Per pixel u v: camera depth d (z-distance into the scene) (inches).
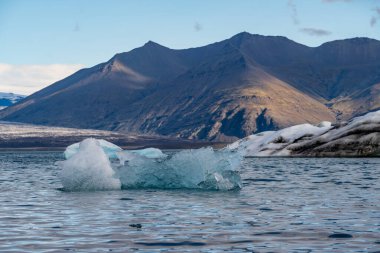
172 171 1305.4
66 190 1299.2
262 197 1105.4
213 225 737.6
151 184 1322.6
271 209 907.4
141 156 1337.4
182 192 1218.0
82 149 1326.3
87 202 1035.3
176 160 1300.4
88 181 1288.1
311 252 558.3
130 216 835.4
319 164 2551.7
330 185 1396.4
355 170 2069.4
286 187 1348.4
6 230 703.7
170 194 1176.2
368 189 1266.0
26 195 1193.4
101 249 580.4
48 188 1379.2
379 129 3265.3
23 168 2706.7
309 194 1161.4
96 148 1322.6
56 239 637.3
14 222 776.9
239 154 1337.4
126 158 1379.2
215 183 1272.1
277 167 2338.8
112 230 700.7
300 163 2672.2
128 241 624.4
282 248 579.5
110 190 1275.8
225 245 598.5
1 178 1828.2
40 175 2022.6
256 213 858.1
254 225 734.5
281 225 732.0
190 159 1291.8
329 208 911.0
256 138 3732.8
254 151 3538.4
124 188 1315.2
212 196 1130.7
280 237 643.5
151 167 1316.4
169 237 649.0
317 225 727.7
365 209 890.7
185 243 611.2
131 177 1322.6
